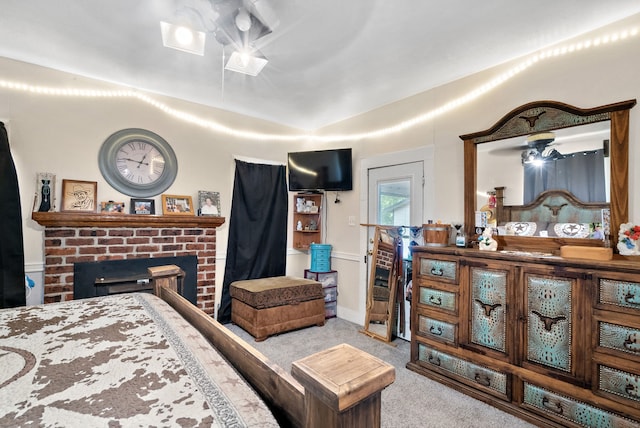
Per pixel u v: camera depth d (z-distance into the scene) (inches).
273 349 109.6
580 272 64.6
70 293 100.3
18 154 96.1
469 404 77.4
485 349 79.3
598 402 61.6
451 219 106.3
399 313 120.6
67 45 88.5
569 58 81.6
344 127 151.4
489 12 72.1
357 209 143.3
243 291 125.4
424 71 101.6
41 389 27.5
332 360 23.4
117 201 112.0
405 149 122.9
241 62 96.2
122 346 37.3
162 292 68.2
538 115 84.7
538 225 84.5
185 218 119.9
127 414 23.7
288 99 127.5
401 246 120.0
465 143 100.8
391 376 22.4
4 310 52.6
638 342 57.6
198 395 26.4
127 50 91.0
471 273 82.9
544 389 69.0
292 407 24.9
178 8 71.9
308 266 166.2
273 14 72.8
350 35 81.6
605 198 74.0
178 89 118.4
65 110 103.7
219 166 138.2
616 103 71.4
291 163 152.9
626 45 72.9
